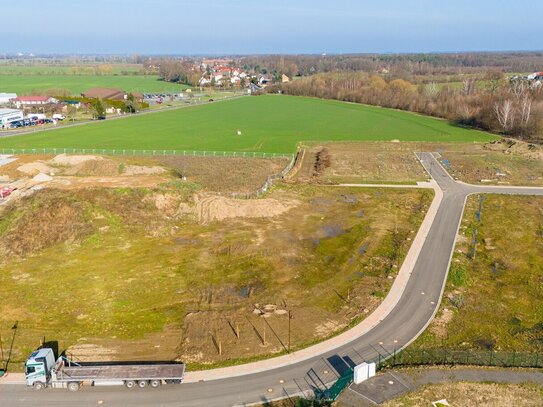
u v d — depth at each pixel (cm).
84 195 6131
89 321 3991
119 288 4500
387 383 3178
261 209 6444
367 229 5984
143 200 6244
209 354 3531
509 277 4762
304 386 3175
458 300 4284
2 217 5806
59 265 4925
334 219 6353
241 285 4591
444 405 2975
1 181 7519
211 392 3131
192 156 9938
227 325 3919
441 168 9150
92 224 5691
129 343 3684
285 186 7781
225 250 5325
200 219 6131
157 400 3072
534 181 8219
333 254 5284
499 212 6631
